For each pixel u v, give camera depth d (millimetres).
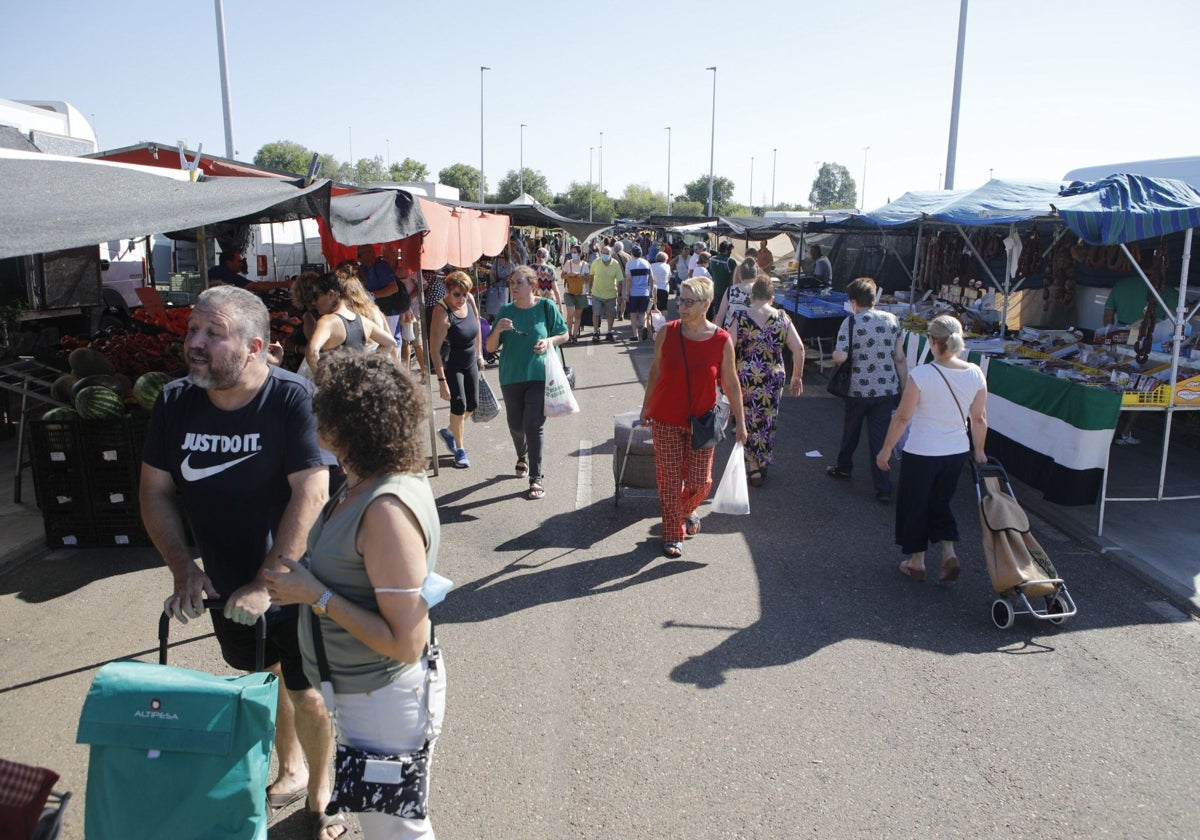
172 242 14602
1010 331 9445
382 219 6027
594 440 8758
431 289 11289
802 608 4961
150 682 2234
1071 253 8477
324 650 2256
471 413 7742
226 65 16500
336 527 2170
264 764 2242
